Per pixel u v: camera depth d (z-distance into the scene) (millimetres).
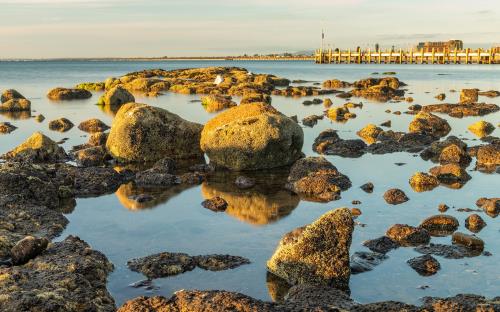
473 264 12289
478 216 14969
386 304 8828
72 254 11984
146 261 12312
